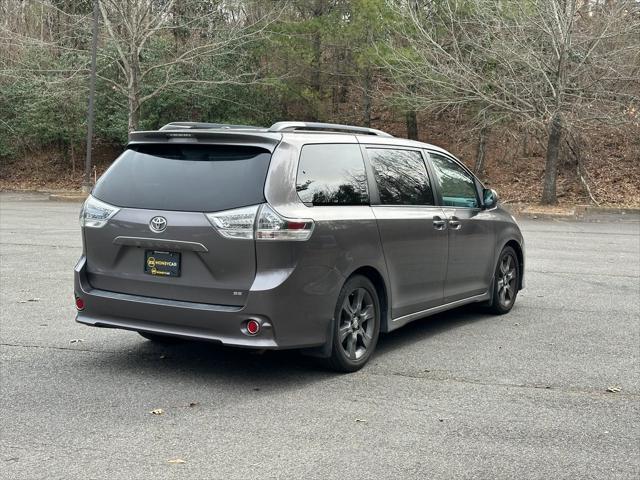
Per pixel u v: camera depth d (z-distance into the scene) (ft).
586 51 76.33
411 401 16.98
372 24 82.79
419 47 80.38
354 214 19.12
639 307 28.99
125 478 12.46
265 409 16.20
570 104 74.08
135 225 18.22
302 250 17.34
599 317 27.02
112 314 18.70
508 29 76.23
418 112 97.45
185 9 94.99
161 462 13.16
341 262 18.43
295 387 17.89
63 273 33.91
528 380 18.92
